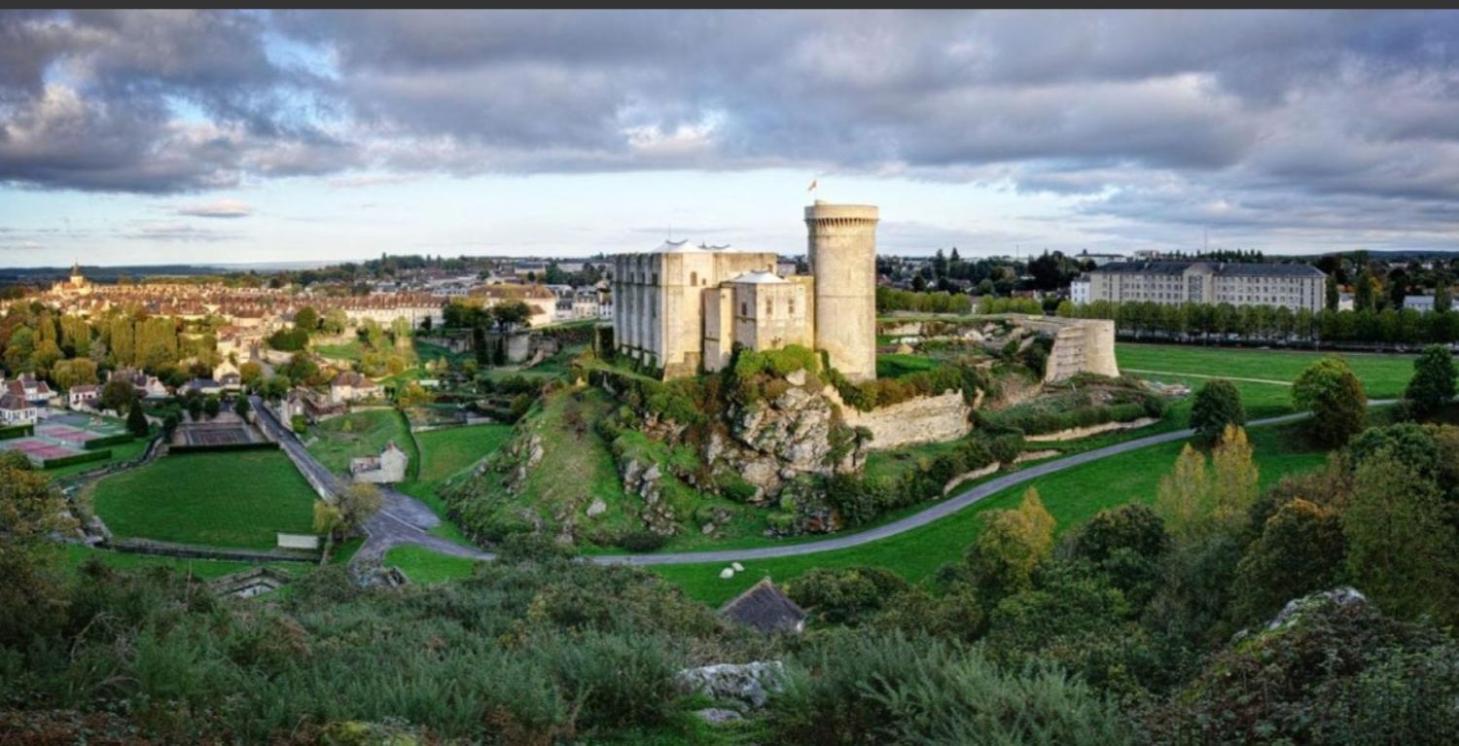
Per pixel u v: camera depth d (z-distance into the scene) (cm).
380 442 17738
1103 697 3722
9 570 3712
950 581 8812
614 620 5628
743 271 14850
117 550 11375
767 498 12875
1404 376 18875
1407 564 4950
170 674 2975
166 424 19338
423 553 11719
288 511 13625
